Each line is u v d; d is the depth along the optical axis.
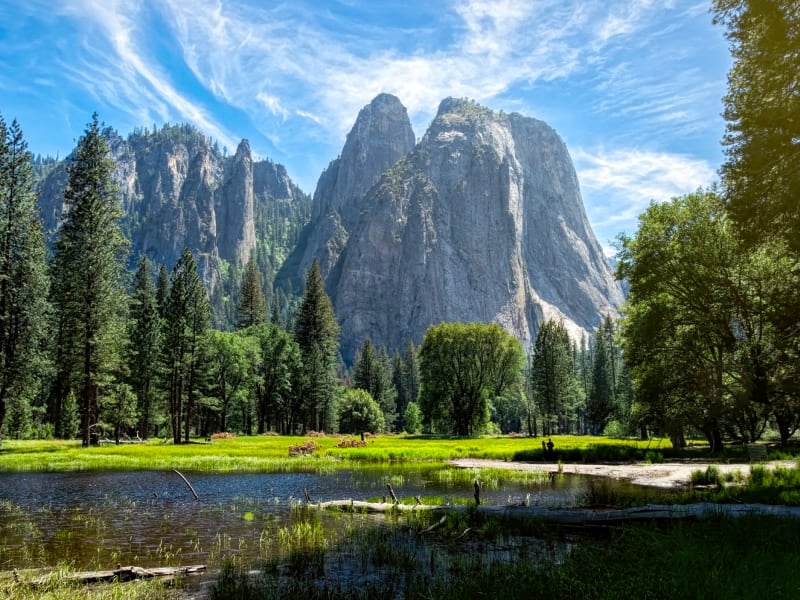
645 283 45.09
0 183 48.50
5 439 66.31
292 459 43.19
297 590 10.53
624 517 16.50
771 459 39.53
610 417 116.19
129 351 73.31
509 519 17.45
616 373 132.00
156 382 73.81
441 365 97.19
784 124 20.72
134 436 79.38
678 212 44.31
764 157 21.55
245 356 97.25
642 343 46.62
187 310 72.38
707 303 41.91
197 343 72.38
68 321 53.47
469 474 33.97
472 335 96.75
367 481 30.44
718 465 36.94
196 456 43.66
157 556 13.91
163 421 80.19
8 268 48.78
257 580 11.54
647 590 8.66
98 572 12.00
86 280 52.28
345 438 76.12
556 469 37.00
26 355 49.88
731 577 8.84
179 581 11.59
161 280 108.94
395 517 19.20
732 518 14.59
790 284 35.06
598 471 35.47
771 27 20.27
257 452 49.12
